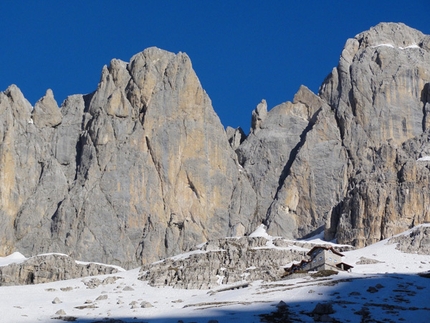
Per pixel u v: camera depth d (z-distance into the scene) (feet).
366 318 639.76
